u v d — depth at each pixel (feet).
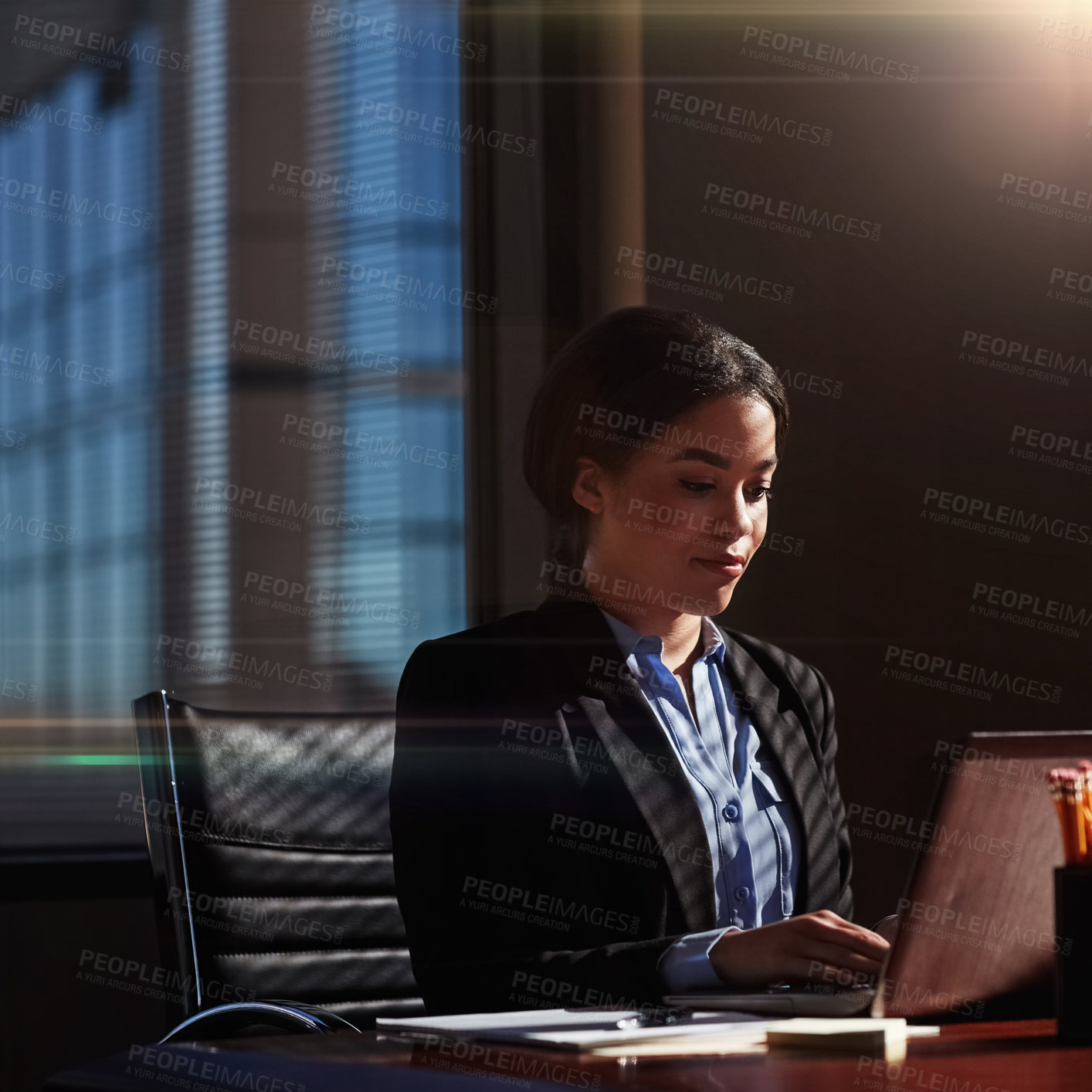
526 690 4.62
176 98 9.61
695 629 5.14
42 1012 7.93
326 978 4.90
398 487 9.67
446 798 4.42
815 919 3.49
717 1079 2.42
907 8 9.30
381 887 5.15
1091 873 2.80
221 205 9.60
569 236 9.38
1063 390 8.91
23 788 8.59
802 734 5.17
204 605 9.22
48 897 7.99
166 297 9.43
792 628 8.87
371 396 9.70
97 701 8.89
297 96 9.84
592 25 9.38
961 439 9.03
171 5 9.62
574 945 4.25
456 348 9.86
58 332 9.18
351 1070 2.56
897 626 8.93
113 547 9.09
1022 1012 3.20
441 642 4.74
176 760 4.85
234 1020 4.03
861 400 9.12
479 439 9.45
